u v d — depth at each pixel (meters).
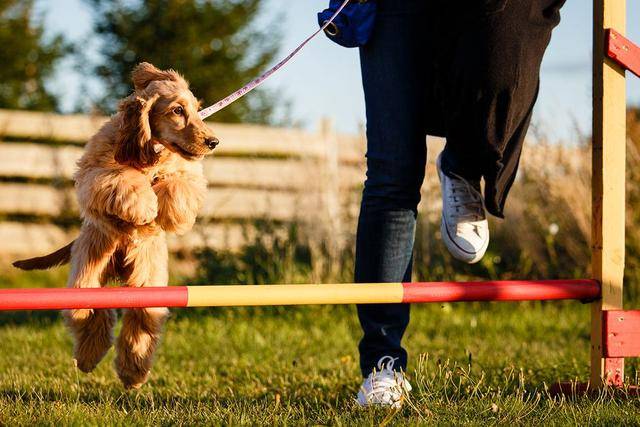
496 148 4.35
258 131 14.42
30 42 24.41
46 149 14.29
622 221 4.61
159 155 4.54
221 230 13.12
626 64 4.58
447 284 4.23
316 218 11.28
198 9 25.59
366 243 4.46
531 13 4.18
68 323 4.83
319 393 5.19
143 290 3.79
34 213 14.26
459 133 4.42
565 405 4.13
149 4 25.12
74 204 14.32
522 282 4.41
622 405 4.12
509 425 3.78
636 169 10.50
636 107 11.29
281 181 13.77
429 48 4.34
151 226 4.45
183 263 12.80
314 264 10.69
